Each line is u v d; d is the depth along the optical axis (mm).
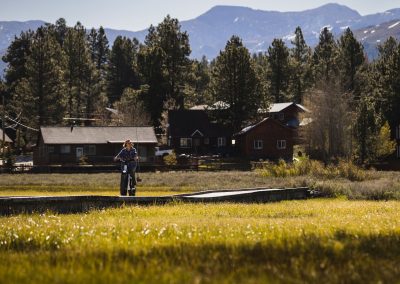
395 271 9742
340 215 25750
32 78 169125
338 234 14375
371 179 71500
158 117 183125
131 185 36844
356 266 10148
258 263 10422
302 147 151250
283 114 182750
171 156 126062
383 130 121438
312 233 14711
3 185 70062
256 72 164000
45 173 106312
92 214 26172
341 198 51219
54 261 10859
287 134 157125
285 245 12195
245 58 160750
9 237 15773
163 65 185375
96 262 10531
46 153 139250
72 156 140875
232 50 160750
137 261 10648
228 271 9703
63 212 29531
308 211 28672
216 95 162500
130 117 167000
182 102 193625
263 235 14820
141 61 186875
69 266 10289
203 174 92188
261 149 156500
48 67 169500
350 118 129750
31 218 22703
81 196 30094
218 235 15141
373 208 31672
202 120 171250
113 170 113438
